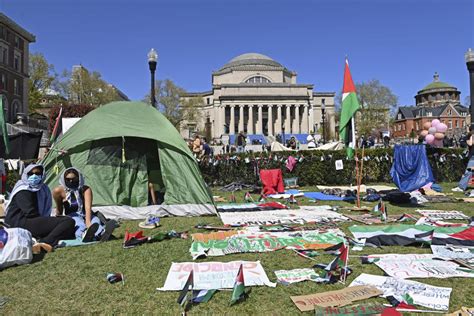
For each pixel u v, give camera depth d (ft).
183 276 13.30
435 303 10.87
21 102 169.78
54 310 10.78
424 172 30.04
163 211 25.30
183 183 25.85
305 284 12.58
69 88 189.47
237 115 294.87
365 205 29.71
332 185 44.88
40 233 17.72
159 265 14.75
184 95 228.02
